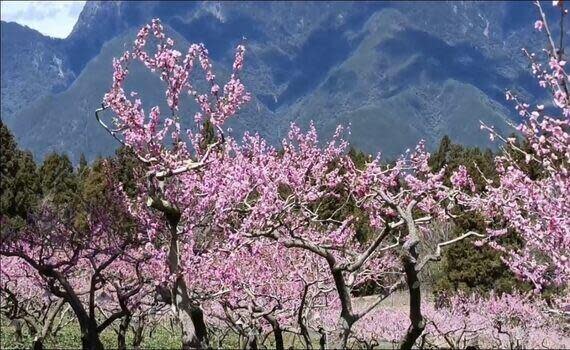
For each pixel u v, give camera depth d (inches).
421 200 543.2
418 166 585.3
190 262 526.6
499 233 543.5
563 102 390.6
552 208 473.1
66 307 847.1
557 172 447.8
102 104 462.6
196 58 481.4
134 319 855.1
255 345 543.5
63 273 565.0
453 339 786.2
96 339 521.0
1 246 561.3
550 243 484.4
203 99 485.7
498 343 844.0
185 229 534.0
